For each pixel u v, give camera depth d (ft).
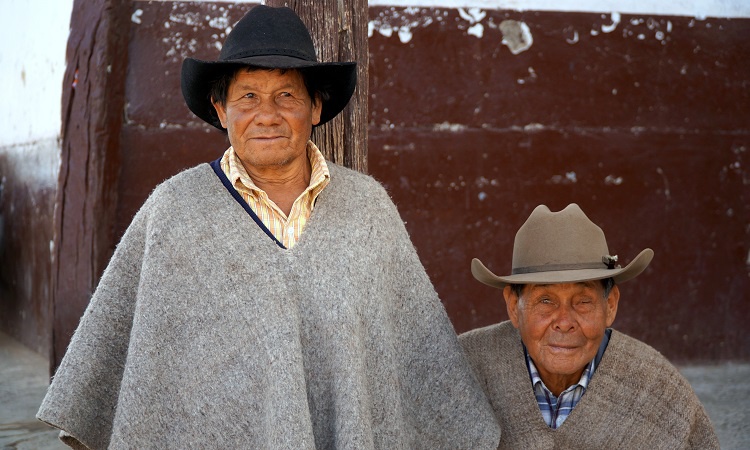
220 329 7.05
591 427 8.03
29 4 23.22
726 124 19.19
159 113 17.22
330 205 7.48
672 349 19.36
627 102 18.75
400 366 7.72
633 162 18.88
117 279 7.37
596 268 7.92
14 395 18.38
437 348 7.85
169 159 17.31
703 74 19.02
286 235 7.38
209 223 7.22
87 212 17.02
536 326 7.84
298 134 7.31
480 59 18.16
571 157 18.62
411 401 7.79
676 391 8.13
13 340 24.58
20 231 24.06
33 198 22.63
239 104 7.27
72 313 17.30
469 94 18.17
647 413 8.04
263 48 7.25
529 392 8.14
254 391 6.98
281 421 6.84
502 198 18.42
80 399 7.30
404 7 17.83
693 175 19.16
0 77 27.07
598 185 18.76
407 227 18.11
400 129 17.98
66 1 19.39
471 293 18.42
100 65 16.74
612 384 8.06
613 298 8.25
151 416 7.07
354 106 9.21
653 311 19.26
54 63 20.48
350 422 6.98
